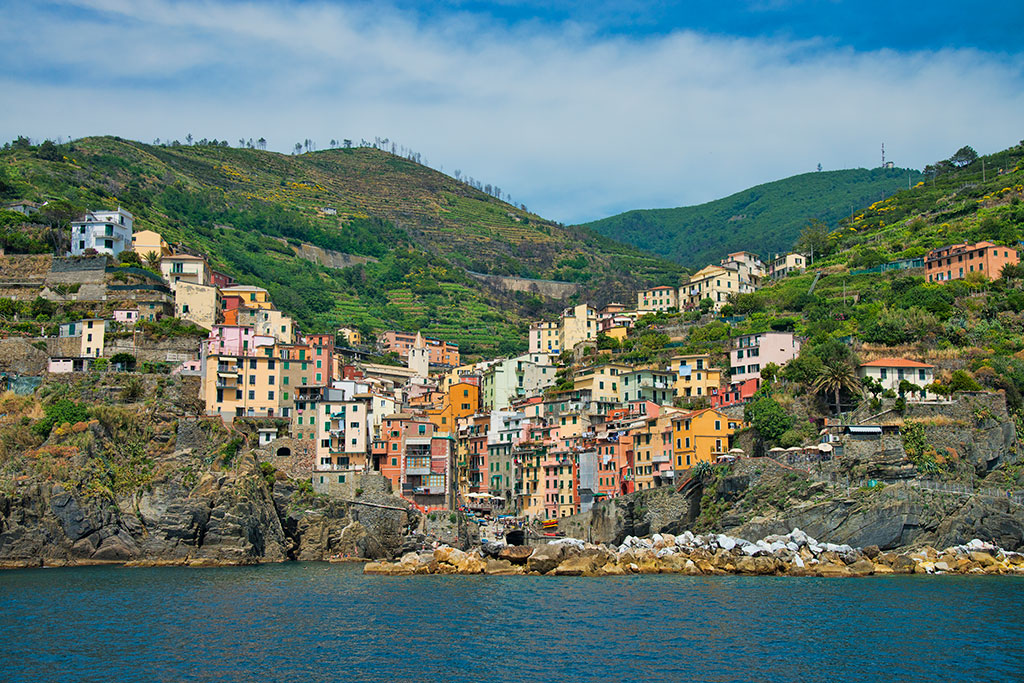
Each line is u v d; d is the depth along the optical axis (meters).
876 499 174.75
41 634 116.31
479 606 134.75
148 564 182.75
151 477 191.12
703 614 126.38
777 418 195.88
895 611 126.62
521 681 97.19
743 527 180.62
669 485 197.88
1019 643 109.19
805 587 147.62
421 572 172.62
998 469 183.88
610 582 157.88
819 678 97.12
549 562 171.25
